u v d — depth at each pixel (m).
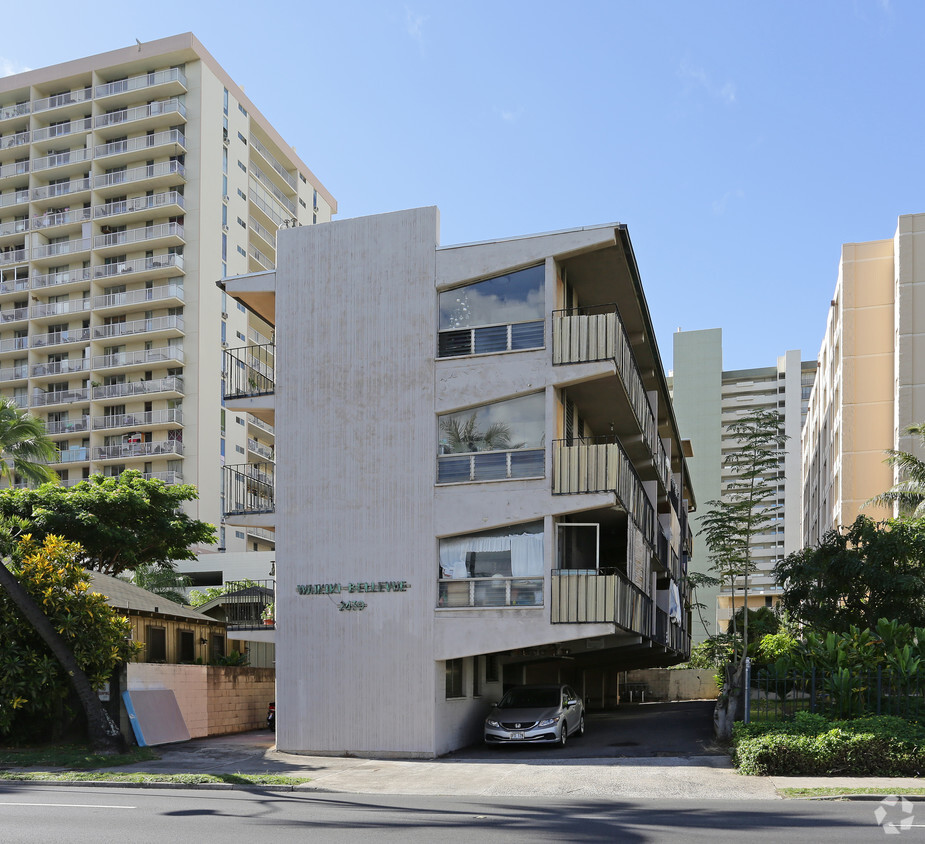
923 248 50.66
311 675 20.42
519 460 19.94
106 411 68.19
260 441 76.31
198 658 28.61
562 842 9.07
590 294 23.92
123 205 68.62
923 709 17.06
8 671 18.52
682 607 40.94
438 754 19.44
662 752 18.48
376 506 20.59
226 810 11.55
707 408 106.56
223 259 70.62
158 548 39.84
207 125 69.44
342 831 9.80
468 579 19.89
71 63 71.75
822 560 27.16
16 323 69.94
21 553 20.73
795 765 14.74
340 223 21.95
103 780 14.95
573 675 36.38
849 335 54.88
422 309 20.94
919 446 48.41
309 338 21.77
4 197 72.50
